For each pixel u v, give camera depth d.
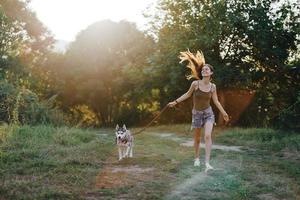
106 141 13.73
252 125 26.45
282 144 13.88
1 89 18.97
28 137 12.83
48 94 45.28
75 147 11.56
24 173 7.79
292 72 25.55
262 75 26.16
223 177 7.85
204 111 8.73
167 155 10.76
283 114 20.36
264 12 25.06
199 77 8.84
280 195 6.74
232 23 24.11
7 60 30.05
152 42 31.64
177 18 27.30
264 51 25.17
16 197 6.04
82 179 7.37
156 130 24.67
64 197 6.18
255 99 27.88
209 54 25.69
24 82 32.69
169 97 33.53
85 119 49.56
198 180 7.57
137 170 8.54
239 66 26.12
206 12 25.62
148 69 27.78
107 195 6.41
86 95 46.00
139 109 43.88
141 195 6.40
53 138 12.87
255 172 8.67
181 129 23.30
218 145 15.01
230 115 28.58
